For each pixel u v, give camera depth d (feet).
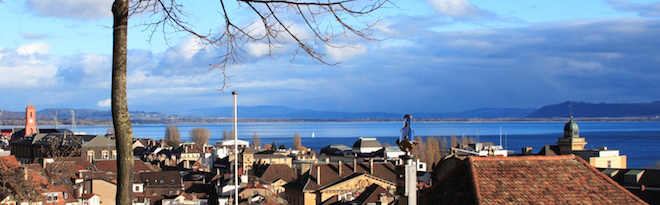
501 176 96.63
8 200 328.70
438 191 99.60
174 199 486.38
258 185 488.85
